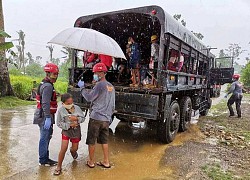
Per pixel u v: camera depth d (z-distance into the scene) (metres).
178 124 6.20
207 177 3.98
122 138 6.04
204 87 9.25
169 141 5.77
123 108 5.13
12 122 7.13
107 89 4.18
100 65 4.18
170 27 5.23
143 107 4.95
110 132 6.53
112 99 4.27
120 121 7.80
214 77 10.24
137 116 5.01
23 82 13.91
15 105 10.22
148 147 5.45
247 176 4.07
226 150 5.46
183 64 6.64
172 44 5.43
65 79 27.28
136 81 5.51
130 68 6.24
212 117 9.65
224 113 10.79
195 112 8.27
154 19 5.27
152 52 5.46
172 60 5.74
